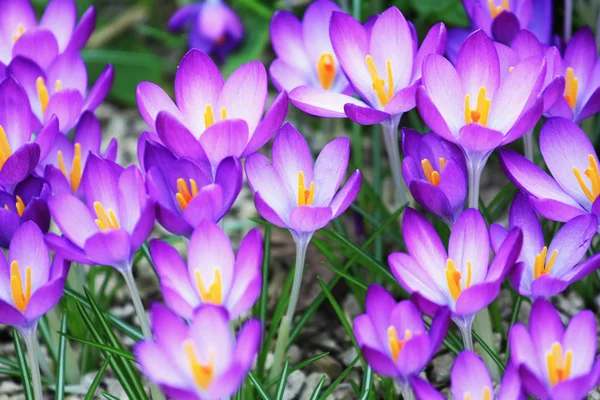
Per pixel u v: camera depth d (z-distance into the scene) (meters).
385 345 0.77
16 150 0.82
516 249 0.76
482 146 0.80
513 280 0.79
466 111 0.81
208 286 0.78
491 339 0.86
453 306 0.79
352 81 0.85
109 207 0.81
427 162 0.83
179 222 0.78
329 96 0.85
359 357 0.85
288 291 0.90
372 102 0.85
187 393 0.74
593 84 0.89
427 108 0.79
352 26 0.85
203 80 0.82
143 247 0.93
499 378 0.88
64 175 0.86
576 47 0.89
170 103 0.83
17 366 0.91
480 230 0.79
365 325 0.77
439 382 0.92
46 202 0.81
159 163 0.79
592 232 0.80
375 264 0.90
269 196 0.82
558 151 0.83
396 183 0.90
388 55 0.85
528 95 0.81
